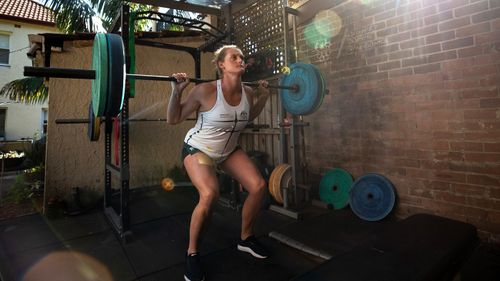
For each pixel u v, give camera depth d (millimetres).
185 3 3139
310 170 2916
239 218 2428
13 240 2080
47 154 2918
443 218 1550
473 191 1796
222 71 1523
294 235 1955
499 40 1650
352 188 2396
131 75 1319
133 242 2010
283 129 2730
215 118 1451
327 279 971
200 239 1514
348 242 1829
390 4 2172
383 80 2248
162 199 3080
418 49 2023
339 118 2604
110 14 4336
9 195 3377
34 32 7738
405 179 2145
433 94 1958
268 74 3111
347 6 2471
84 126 3088
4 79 7367
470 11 1761
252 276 1515
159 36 3467
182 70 3682
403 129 2141
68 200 2961
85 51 3080
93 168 3139
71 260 1761
